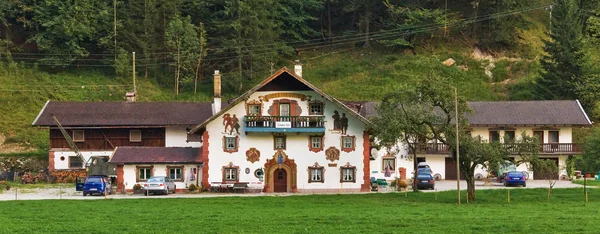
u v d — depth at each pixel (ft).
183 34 386.32
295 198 204.95
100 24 400.06
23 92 350.84
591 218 151.84
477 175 285.02
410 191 228.43
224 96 376.68
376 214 160.45
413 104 202.69
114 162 233.14
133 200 199.21
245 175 235.61
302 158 236.43
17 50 392.88
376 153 268.21
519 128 289.74
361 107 281.74
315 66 407.03
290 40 427.74
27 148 310.65
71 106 293.43
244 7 385.70
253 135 235.81
